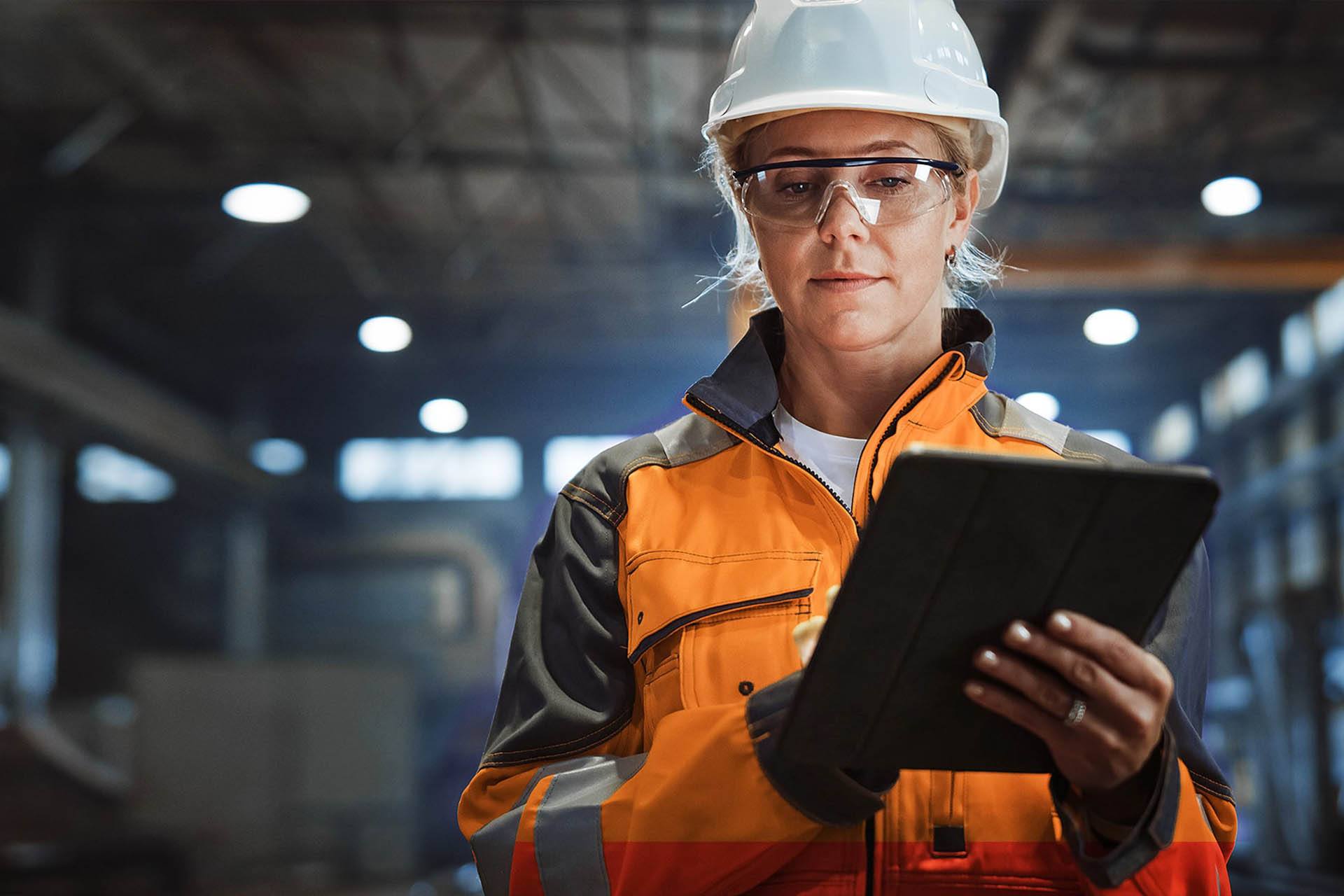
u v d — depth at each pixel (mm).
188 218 12219
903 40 1180
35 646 12258
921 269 1157
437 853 16203
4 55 9367
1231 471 17109
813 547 1149
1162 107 10281
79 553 18438
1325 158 11102
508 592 18891
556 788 1145
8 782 11930
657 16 8852
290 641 19078
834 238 1128
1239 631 11016
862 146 1158
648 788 1061
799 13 1195
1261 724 10148
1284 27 9031
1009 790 1084
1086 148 11031
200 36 9125
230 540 17469
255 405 17906
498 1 8594
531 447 19031
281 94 10102
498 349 16938
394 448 19391
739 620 1136
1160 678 835
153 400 13648
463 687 18703
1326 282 8875
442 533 18844
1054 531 816
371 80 9914
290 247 13352
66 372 11547
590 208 12586
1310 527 14914
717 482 1218
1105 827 935
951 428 1196
